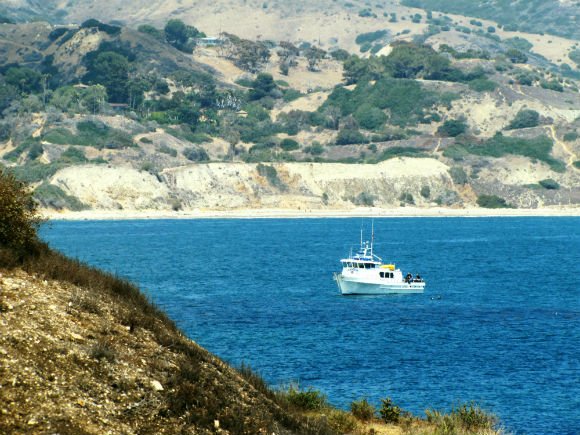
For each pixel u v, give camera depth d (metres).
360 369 183.38
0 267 84.50
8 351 70.69
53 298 82.56
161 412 73.88
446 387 166.50
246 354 199.50
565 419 142.38
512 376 177.75
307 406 112.81
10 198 88.25
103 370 74.81
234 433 77.25
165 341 86.38
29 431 64.19
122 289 95.25
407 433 107.00
